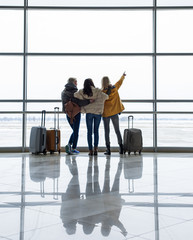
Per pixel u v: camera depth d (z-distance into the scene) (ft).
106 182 9.62
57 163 14.35
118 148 20.71
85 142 21.18
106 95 17.87
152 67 21.39
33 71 21.33
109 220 5.81
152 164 14.10
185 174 11.19
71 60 21.50
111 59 21.53
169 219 5.86
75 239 4.84
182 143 20.94
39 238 4.89
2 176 10.71
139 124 21.03
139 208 6.64
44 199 7.44
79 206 6.81
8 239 4.84
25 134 20.83
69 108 17.95
